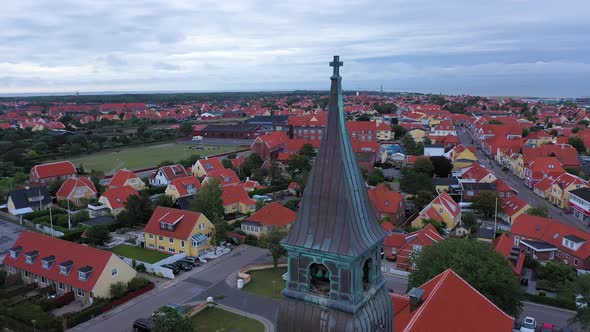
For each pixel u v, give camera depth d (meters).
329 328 18.39
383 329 20.41
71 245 69.75
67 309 62.25
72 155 182.88
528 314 59.19
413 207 109.75
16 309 57.91
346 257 17.61
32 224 97.50
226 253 82.44
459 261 49.62
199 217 82.19
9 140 195.38
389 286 67.75
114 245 87.06
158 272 73.00
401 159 160.12
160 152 194.00
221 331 56.00
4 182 126.75
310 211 18.95
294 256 19.17
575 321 52.31
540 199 121.75
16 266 71.62
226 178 123.94
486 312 35.06
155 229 84.19
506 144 174.50
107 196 105.38
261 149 166.50
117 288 64.38
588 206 100.75
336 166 18.59
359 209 18.81
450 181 121.69
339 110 18.73
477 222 97.19
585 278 52.44
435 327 31.19
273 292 66.88
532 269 75.00
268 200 111.75
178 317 49.50
